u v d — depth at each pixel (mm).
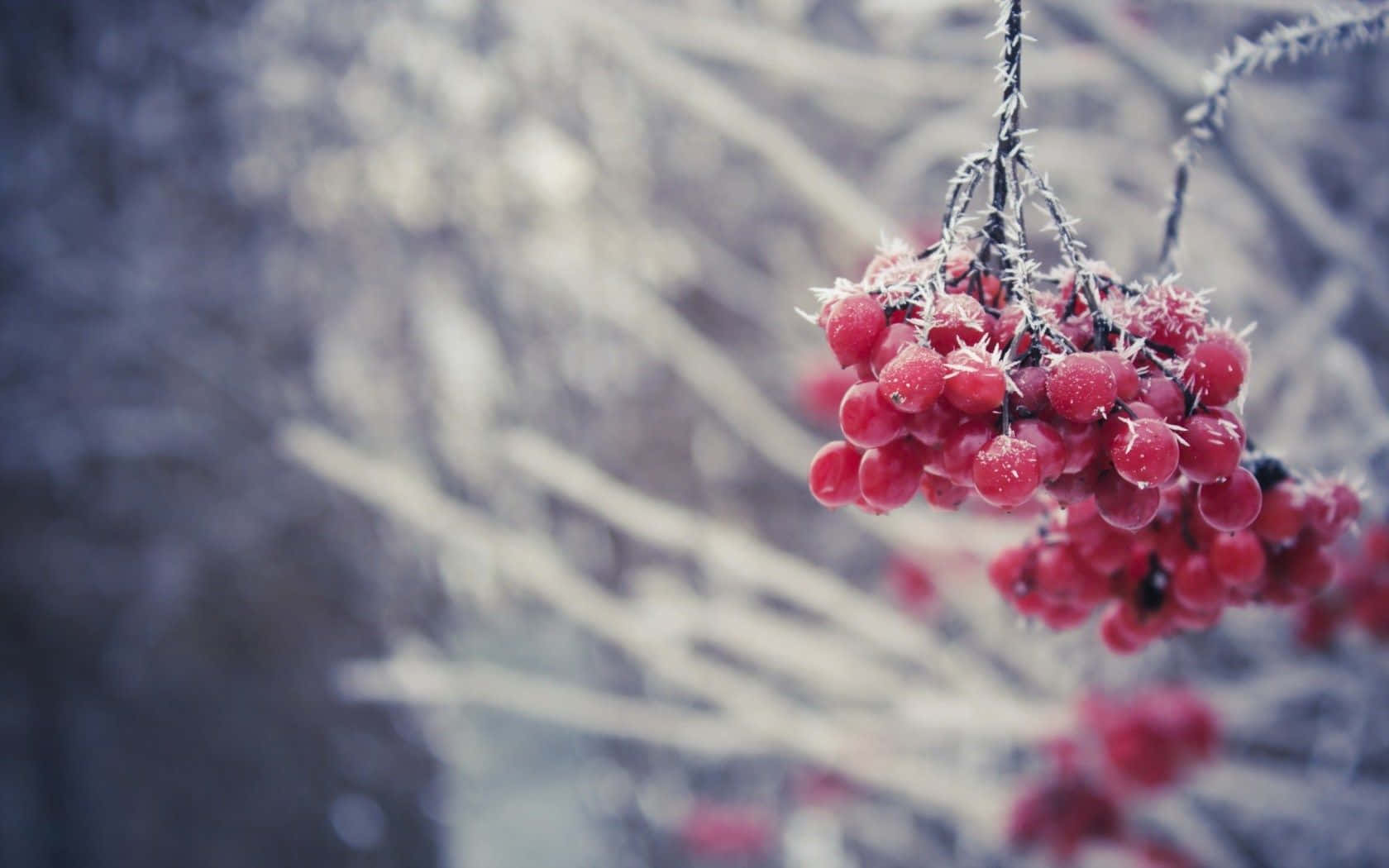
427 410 4523
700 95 3018
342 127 4414
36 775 5133
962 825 3441
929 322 824
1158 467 778
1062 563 1049
